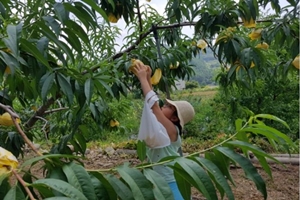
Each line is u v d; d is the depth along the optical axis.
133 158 5.02
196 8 2.15
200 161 0.77
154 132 1.63
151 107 1.72
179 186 0.82
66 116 2.25
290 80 5.36
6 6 1.15
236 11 2.01
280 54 3.19
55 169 0.66
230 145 0.88
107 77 1.32
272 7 2.13
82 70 1.77
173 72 2.85
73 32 1.14
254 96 5.62
